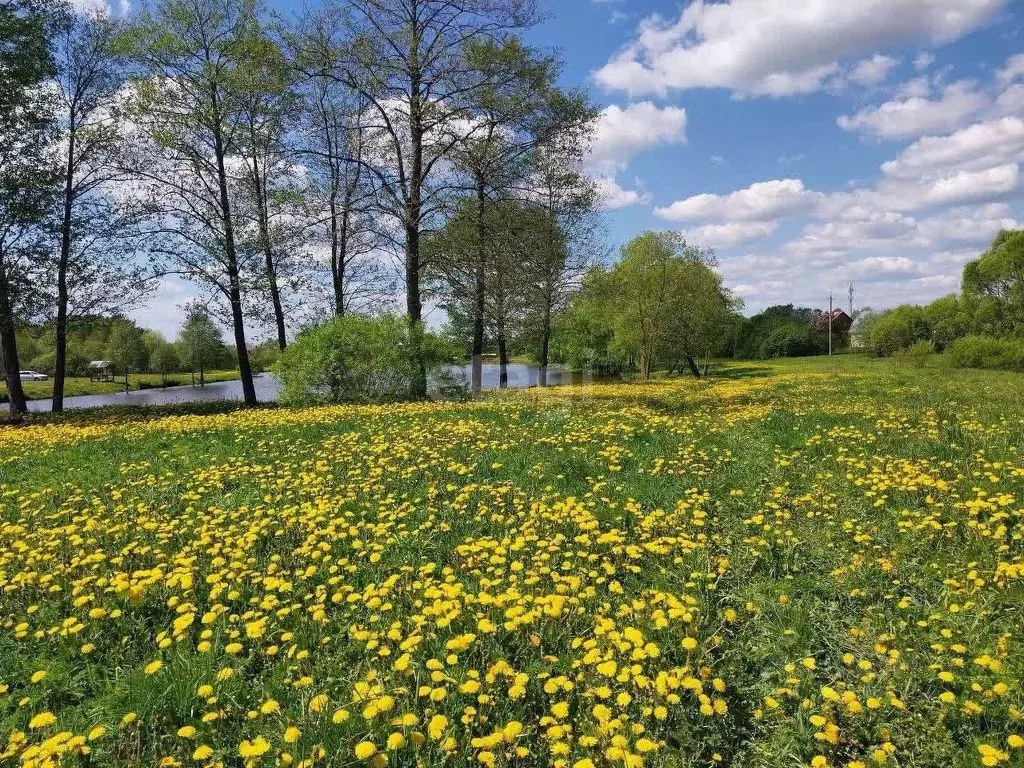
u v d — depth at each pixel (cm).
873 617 428
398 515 625
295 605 437
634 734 314
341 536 573
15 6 1977
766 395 1928
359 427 1148
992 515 561
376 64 1870
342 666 387
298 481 759
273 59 1872
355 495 706
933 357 3916
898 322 5116
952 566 486
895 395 1681
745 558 523
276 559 536
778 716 335
